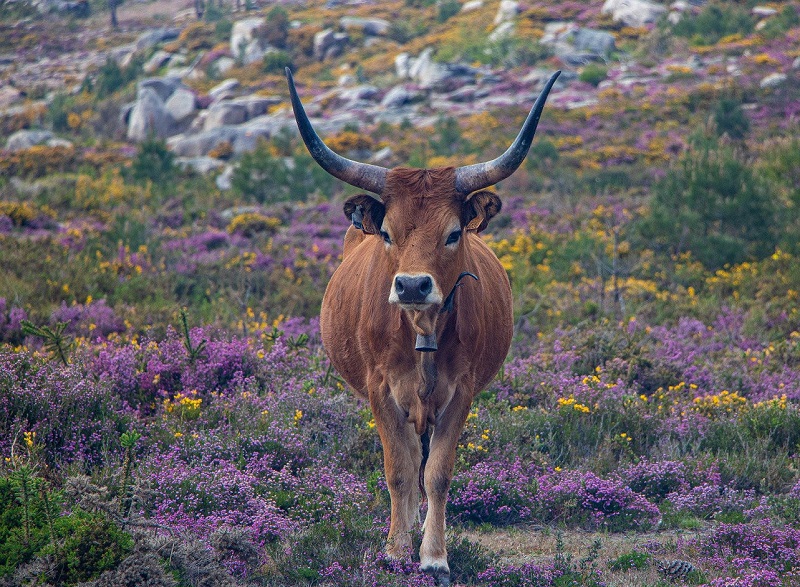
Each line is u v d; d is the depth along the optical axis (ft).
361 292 64.69
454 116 427.33
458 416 59.98
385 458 61.05
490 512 71.72
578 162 307.78
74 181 312.71
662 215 183.73
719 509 74.23
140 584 47.34
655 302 148.97
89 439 76.43
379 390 61.00
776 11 563.07
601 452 81.92
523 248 187.21
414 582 55.06
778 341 128.26
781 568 59.06
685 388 104.01
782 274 161.48
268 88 565.53
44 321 117.70
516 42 563.48
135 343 103.55
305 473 74.79
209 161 376.48
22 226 217.15
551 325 130.21
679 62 491.31
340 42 652.89
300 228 217.56
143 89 524.93
